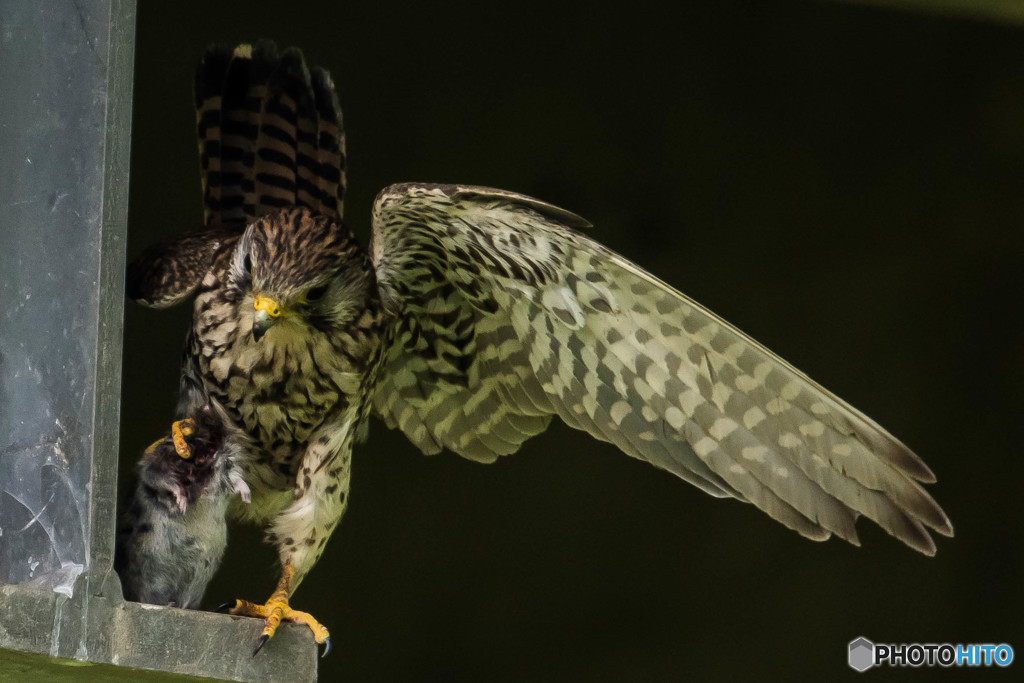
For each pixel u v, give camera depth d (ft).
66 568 19.36
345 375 24.56
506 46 44.01
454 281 25.31
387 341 25.71
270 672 20.43
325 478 24.38
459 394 27.09
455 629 43.01
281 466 25.13
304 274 23.43
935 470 44.98
